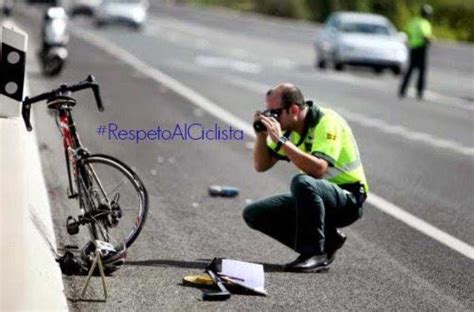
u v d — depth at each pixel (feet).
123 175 80.12
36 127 144.87
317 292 74.90
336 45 334.24
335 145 80.07
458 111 229.25
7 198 57.41
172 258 82.17
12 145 59.06
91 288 71.77
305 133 80.84
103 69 262.26
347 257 86.53
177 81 245.24
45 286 66.95
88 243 76.23
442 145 166.50
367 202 112.16
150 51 355.56
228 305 69.87
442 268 84.53
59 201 98.12
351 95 248.52
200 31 542.98
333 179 81.82
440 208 111.24
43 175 110.01
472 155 156.66
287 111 80.33
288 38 531.09
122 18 493.36
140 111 180.75
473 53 433.48
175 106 192.34
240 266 75.82
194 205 104.94
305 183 80.02
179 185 115.75
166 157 134.72
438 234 97.66
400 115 209.97
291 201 82.07
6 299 56.24
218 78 264.11
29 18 494.59
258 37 523.70
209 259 82.64
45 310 62.90
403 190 121.39
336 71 336.70
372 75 334.24
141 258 81.56
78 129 154.30
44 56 221.87
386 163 142.72
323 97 237.86
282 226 82.64
